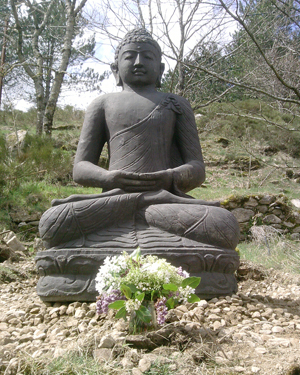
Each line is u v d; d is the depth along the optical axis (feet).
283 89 33.91
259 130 57.11
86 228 15.15
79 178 17.04
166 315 11.83
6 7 64.95
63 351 9.76
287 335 11.55
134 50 18.03
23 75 71.00
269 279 19.47
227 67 39.32
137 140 17.03
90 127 17.85
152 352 9.92
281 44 33.06
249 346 10.57
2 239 25.76
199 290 14.39
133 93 17.95
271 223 34.68
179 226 15.05
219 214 15.25
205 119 60.75
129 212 15.57
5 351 9.77
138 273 10.85
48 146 38.32
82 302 14.38
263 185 46.47
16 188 32.86
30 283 18.95
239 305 14.01
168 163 17.38
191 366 9.38
